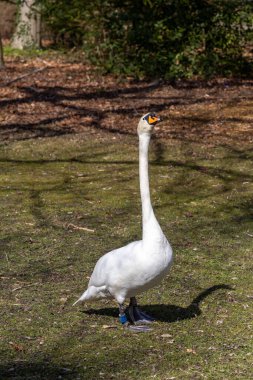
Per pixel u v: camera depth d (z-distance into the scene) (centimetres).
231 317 795
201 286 880
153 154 1469
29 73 2188
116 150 1498
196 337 746
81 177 1343
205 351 714
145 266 708
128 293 741
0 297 851
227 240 1038
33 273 921
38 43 2550
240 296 850
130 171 1374
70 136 1598
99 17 2122
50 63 2344
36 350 720
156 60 2084
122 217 1139
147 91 1989
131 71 2094
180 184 1299
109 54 2120
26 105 1838
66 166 1405
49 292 864
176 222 1116
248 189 1270
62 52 2458
